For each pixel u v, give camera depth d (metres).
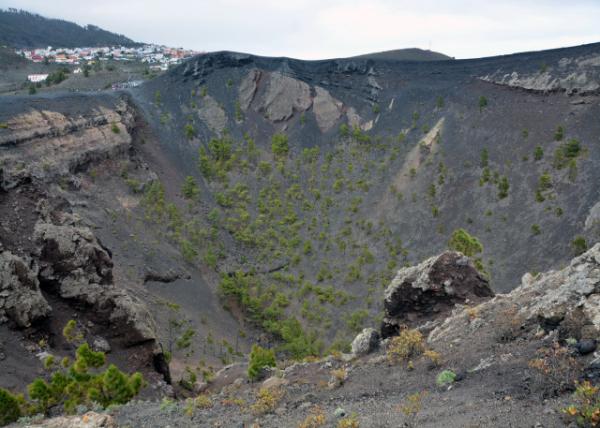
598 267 17.50
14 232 34.03
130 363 34.03
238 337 61.03
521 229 65.75
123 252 61.47
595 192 62.81
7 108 68.44
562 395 12.35
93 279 35.94
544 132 77.38
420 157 86.25
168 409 20.22
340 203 86.50
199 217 82.06
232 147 102.50
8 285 30.59
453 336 21.52
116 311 35.16
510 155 77.25
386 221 79.06
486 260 64.38
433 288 29.97
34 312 31.05
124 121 88.50
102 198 70.25
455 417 12.55
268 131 109.00
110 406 21.80
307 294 70.25
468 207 73.38
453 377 16.44
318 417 14.98
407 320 30.66
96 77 172.38
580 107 77.94
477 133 84.31
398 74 109.12
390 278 68.50
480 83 94.00
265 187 92.12
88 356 26.48
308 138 105.25
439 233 72.75
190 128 102.56
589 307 15.79
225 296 67.50
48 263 34.25
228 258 75.81
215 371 46.69
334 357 25.62
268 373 29.98
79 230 37.56
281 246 79.50
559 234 61.53
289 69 118.50
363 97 110.69
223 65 119.38
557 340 15.88
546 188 68.31
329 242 78.94
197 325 56.94
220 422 17.28
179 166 95.31
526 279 28.09
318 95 113.81
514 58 95.06
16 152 62.88
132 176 79.00
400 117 99.56
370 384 18.94
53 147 69.06
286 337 60.53
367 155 94.88
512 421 11.40
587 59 82.81
